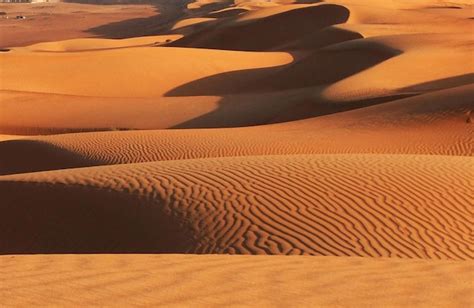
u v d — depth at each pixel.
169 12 173.50
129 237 12.86
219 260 7.69
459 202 12.96
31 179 15.52
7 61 55.94
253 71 57.31
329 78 51.50
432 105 28.33
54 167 24.58
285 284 6.48
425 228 12.05
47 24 152.50
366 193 13.12
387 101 34.22
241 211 12.62
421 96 30.61
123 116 40.41
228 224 12.25
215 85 53.94
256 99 42.72
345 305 5.78
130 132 28.02
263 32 87.12
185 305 5.62
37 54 58.69
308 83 51.72
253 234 11.84
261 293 6.12
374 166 14.99
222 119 37.75
